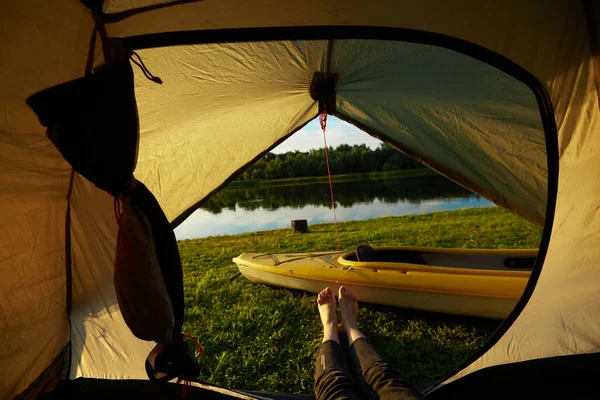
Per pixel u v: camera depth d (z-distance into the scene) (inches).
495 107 100.5
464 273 109.0
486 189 131.7
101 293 77.7
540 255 74.2
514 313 77.9
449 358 92.7
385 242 228.7
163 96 84.1
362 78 99.4
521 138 107.3
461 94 100.0
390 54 86.8
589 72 63.4
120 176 50.4
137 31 56.8
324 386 65.4
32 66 50.8
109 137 47.9
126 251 53.4
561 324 74.4
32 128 55.1
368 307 124.7
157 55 73.4
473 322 111.4
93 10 51.1
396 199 551.2
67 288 73.0
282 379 88.0
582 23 60.6
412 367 89.6
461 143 120.4
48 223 65.8
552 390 70.2
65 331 76.0
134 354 81.5
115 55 52.9
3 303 62.2
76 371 79.8
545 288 74.7
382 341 102.7
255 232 311.1
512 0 58.6
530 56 63.8
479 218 299.1
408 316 117.5
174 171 111.0
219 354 100.8
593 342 71.9
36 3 47.8
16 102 52.1
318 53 86.5
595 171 67.6
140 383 80.0
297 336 108.0
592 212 69.5
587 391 69.1
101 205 70.7
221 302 137.9
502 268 129.2
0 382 62.7
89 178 49.5
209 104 93.8
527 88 89.4
